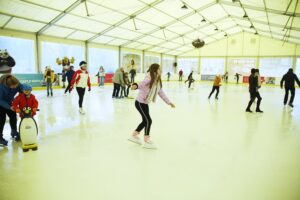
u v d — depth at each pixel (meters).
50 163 2.60
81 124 4.45
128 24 13.25
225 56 23.34
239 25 18.73
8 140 3.40
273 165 2.64
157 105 7.17
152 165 2.59
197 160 2.76
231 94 11.34
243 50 22.38
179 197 1.94
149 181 2.21
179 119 5.14
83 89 5.37
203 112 6.10
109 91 11.45
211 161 2.73
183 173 2.40
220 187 2.12
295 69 19.92
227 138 3.70
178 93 11.15
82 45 14.86
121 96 8.75
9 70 6.95
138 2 10.63
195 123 4.76
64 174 2.33
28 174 2.32
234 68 23.06
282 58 20.48
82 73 5.30
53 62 13.45
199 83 21.22
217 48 23.69
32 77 11.55
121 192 2.01
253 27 17.08
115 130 4.06
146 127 3.13
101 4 10.02
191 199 1.91
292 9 9.12
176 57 26.33
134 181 2.21
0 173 2.33
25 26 10.80
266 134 3.98
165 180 2.24
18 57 11.60
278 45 20.56
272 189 2.09
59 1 9.09
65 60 12.35
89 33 13.62
